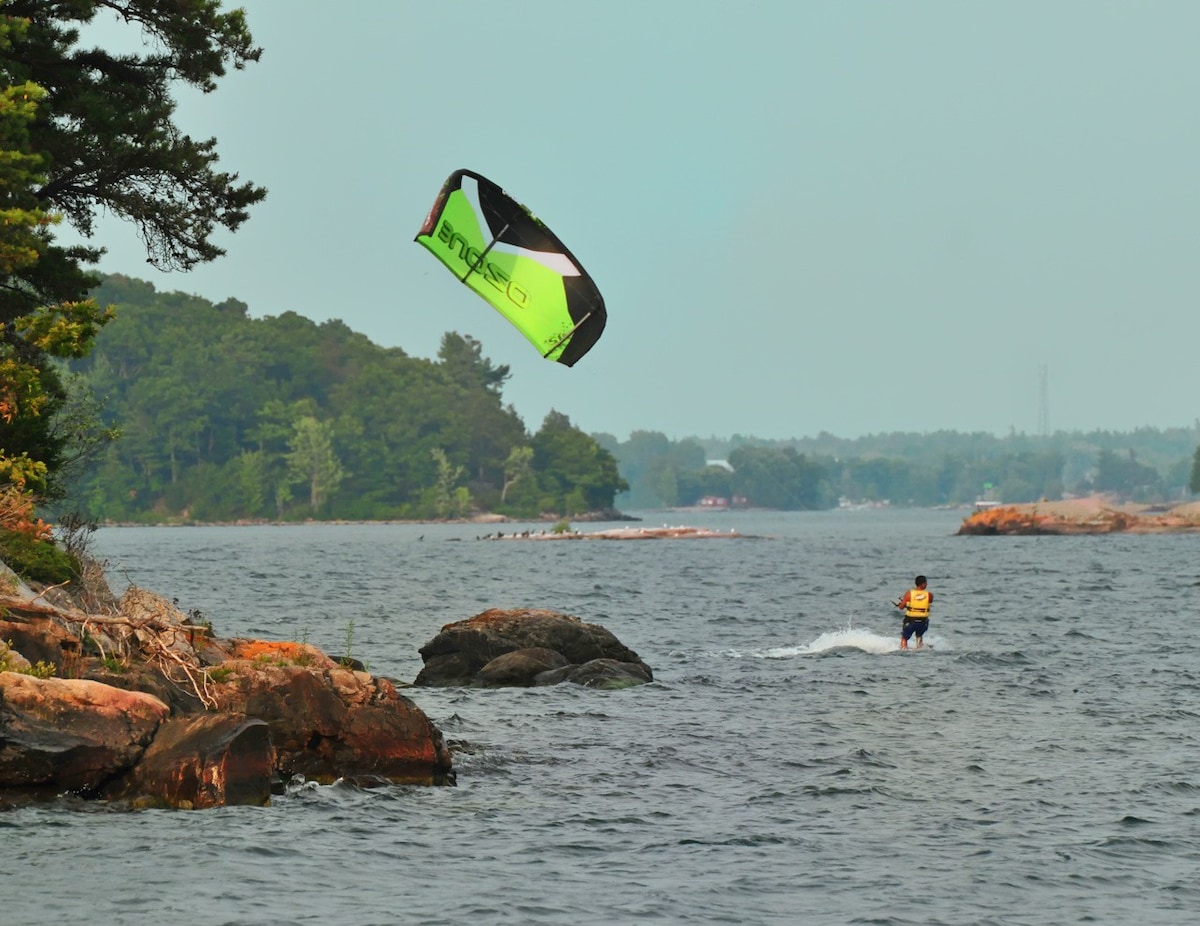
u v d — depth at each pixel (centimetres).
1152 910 4241
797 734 7238
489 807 5456
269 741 5359
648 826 5209
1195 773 6200
